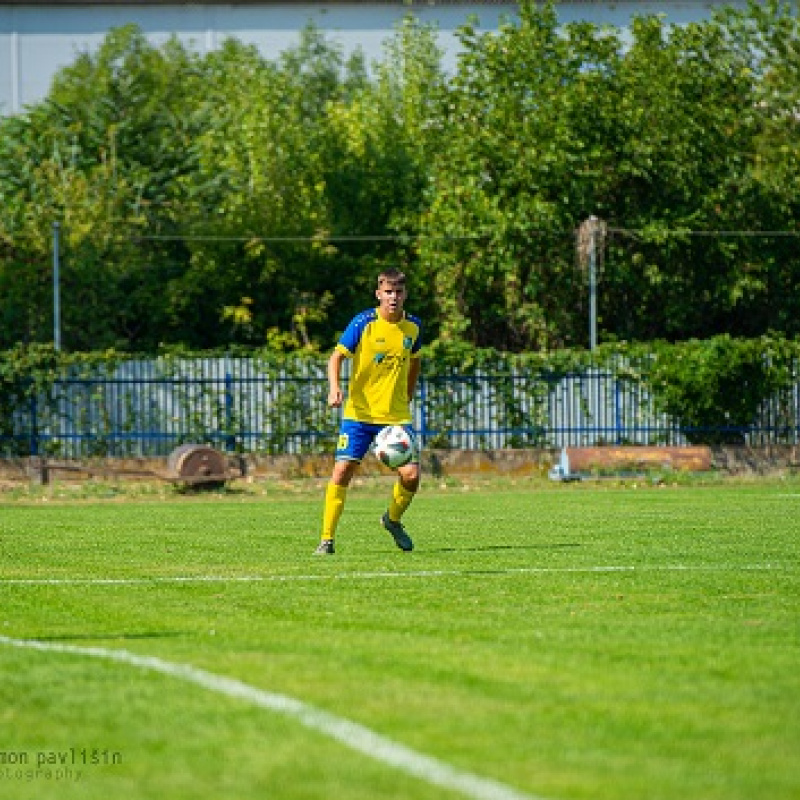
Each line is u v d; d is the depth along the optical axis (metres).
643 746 19.33
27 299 131.00
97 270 132.50
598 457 100.62
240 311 137.00
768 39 138.25
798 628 29.14
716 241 125.81
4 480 98.00
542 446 107.88
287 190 141.75
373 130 150.50
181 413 104.69
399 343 44.66
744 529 56.00
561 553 45.50
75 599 34.47
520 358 107.56
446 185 127.38
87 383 103.38
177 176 152.75
